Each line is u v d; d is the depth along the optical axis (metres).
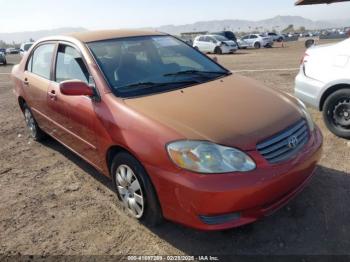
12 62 29.83
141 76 3.71
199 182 2.61
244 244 3.00
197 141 2.69
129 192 3.33
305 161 2.96
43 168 4.75
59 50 4.38
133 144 2.98
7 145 5.71
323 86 4.97
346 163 4.23
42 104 4.68
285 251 2.89
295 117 3.18
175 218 2.86
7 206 3.84
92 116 3.49
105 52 3.86
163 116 2.96
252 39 32.69
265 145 2.78
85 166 4.71
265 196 2.70
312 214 3.32
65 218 3.54
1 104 9.05
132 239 3.16
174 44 4.49
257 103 3.24
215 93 3.43
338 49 4.89
